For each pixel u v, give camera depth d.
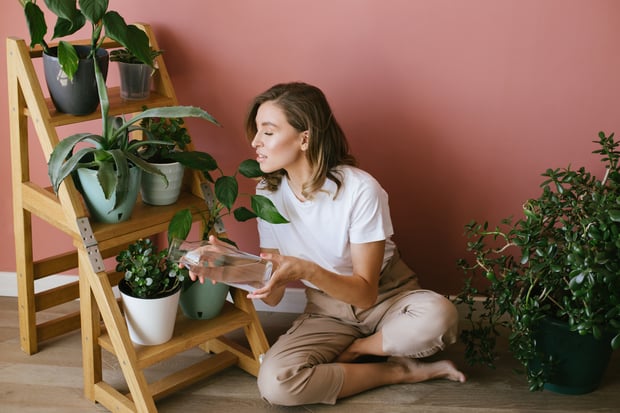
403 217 2.37
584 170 2.14
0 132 2.32
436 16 2.16
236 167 2.36
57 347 2.25
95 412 2.00
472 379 2.15
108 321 1.89
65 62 1.82
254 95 2.27
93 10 1.77
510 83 2.21
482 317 2.15
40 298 2.19
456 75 2.21
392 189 2.34
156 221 1.99
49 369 2.15
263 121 1.94
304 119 1.92
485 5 2.14
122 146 1.91
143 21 2.23
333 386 2.01
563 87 2.20
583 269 1.82
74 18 1.79
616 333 1.95
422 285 2.44
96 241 1.88
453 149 2.29
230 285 2.00
